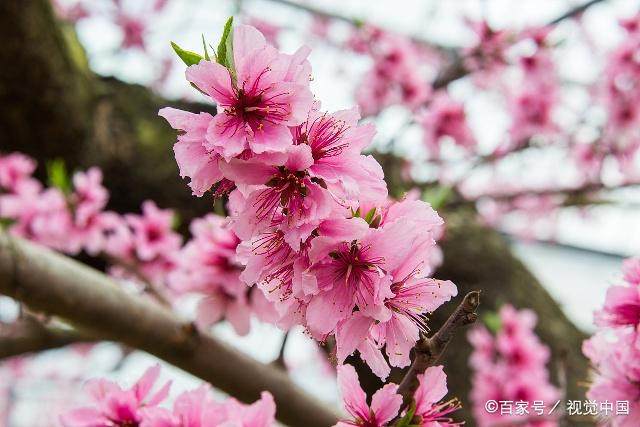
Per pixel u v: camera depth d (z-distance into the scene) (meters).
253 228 0.30
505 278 0.95
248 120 0.30
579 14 1.04
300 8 1.29
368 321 0.31
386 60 1.07
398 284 0.31
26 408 1.69
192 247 0.53
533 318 0.82
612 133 1.07
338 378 0.33
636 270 0.39
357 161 0.31
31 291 0.49
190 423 0.36
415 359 0.33
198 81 0.30
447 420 0.34
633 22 1.02
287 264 0.31
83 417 0.38
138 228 0.74
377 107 1.07
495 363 0.81
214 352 0.53
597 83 1.10
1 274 0.48
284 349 0.55
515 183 1.43
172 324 0.53
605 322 0.39
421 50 1.24
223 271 0.52
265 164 0.30
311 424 0.55
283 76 0.30
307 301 0.31
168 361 0.53
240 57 0.30
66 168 0.85
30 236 0.74
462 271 0.94
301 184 0.30
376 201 0.31
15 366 1.64
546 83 1.13
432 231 0.34
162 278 0.74
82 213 0.74
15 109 0.81
